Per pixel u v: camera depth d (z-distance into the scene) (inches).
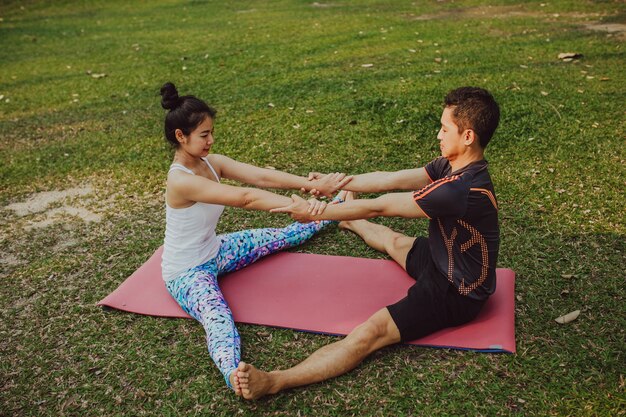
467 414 96.0
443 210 104.8
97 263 144.1
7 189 184.7
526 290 124.4
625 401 95.5
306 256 140.2
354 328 114.2
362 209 113.6
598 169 169.6
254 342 114.0
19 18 462.3
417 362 107.0
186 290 119.9
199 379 106.7
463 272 108.8
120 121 232.1
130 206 169.6
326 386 103.3
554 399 97.4
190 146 117.0
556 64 251.9
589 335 110.7
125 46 349.7
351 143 195.9
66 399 104.5
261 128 212.4
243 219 160.6
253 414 98.5
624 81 226.8
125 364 111.3
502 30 315.6
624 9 341.1
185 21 414.3
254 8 445.7
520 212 153.0
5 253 150.9
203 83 266.4
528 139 189.0
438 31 322.0
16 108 257.1
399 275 130.9
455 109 104.8
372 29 339.0
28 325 123.6
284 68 277.1
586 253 134.9
